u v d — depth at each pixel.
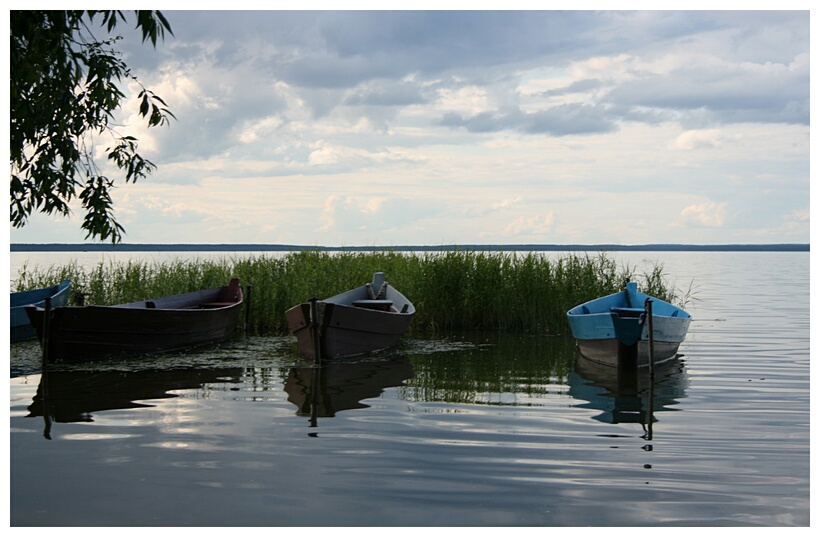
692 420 8.88
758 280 42.00
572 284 18.20
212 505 6.07
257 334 17.39
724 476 6.77
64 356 12.75
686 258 111.50
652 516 5.87
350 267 20.34
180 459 7.24
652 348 11.80
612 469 6.95
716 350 14.79
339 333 13.51
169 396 10.16
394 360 13.53
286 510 5.96
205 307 17.17
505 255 19.16
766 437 8.09
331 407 9.53
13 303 16.31
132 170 10.09
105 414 9.08
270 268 20.05
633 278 19.42
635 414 9.19
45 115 9.30
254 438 8.00
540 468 6.98
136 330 13.50
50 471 6.87
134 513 5.90
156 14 6.77
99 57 9.21
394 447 7.66
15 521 5.73
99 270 19.47
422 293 18.53
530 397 10.26
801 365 12.98
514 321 18.47
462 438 8.02
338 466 7.03
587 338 13.50
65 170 9.70
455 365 12.99
